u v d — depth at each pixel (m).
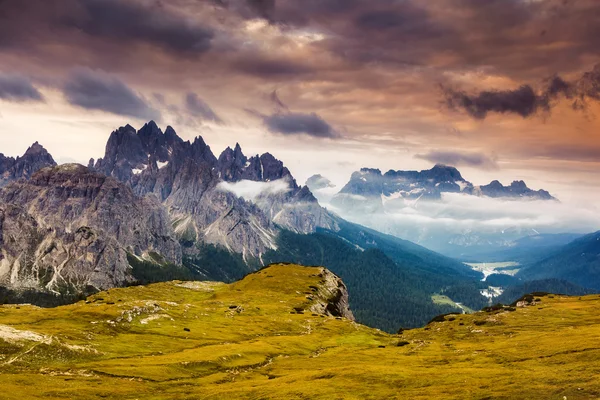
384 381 87.19
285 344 148.50
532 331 148.12
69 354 111.44
